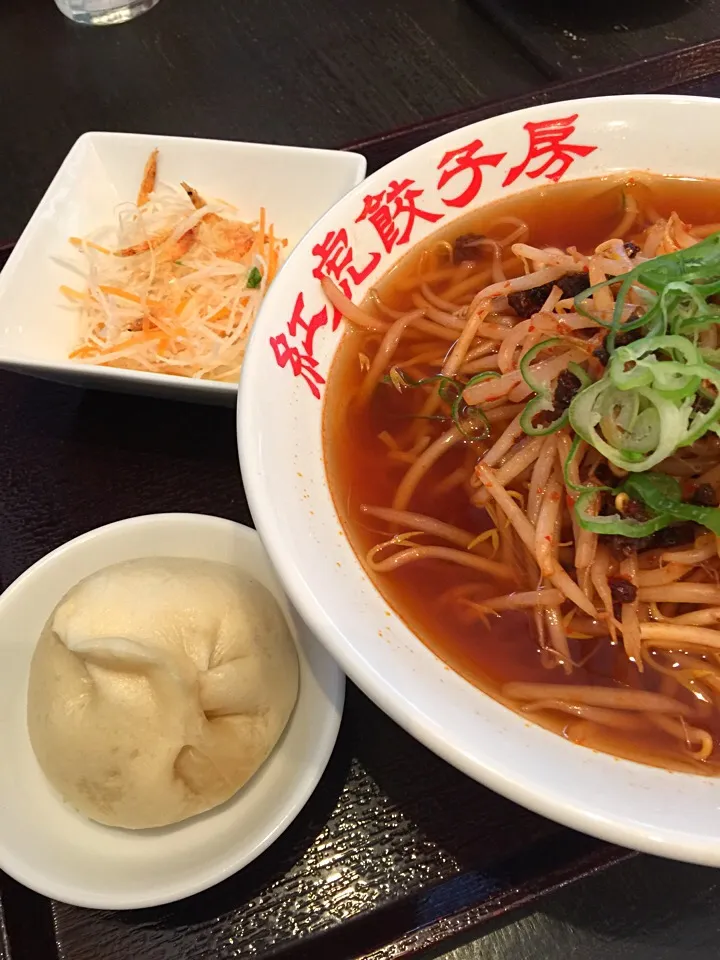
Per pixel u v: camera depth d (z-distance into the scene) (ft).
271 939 0.81
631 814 0.60
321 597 0.69
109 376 1.07
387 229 1.02
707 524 0.77
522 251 1.01
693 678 0.78
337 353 0.96
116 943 0.81
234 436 1.14
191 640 0.87
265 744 0.87
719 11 1.57
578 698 0.75
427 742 0.62
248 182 1.37
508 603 0.83
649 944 0.82
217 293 1.29
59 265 1.28
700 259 0.84
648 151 1.09
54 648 0.88
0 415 1.16
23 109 1.57
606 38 1.53
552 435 0.86
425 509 0.90
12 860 0.79
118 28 1.70
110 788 0.82
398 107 1.49
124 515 1.07
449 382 0.95
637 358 0.77
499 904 0.81
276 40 1.63
